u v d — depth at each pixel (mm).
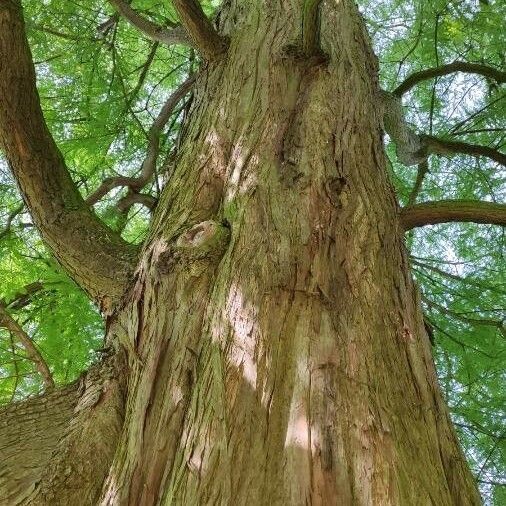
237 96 2803
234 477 1417
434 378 1892
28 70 2809
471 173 5738
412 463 1483
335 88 2820
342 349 1708
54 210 2904
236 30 3311
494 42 5348
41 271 4730
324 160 2385
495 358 4465
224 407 1574
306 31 2750
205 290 1979
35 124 2920
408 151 4457
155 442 1656
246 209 2148
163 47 6238
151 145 4277
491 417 4363
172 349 1893
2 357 4645
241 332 1746
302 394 1563
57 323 4605
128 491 1568
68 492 1761
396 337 1881
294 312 1790
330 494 1354
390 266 2135
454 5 5145
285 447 1452
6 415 2189
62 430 2037
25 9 4965
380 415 1562
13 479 1823
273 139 2463
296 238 2025
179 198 2404
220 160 2500
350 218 2189
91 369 2277
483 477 4191
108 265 2689
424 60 5930
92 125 5234
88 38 5258
